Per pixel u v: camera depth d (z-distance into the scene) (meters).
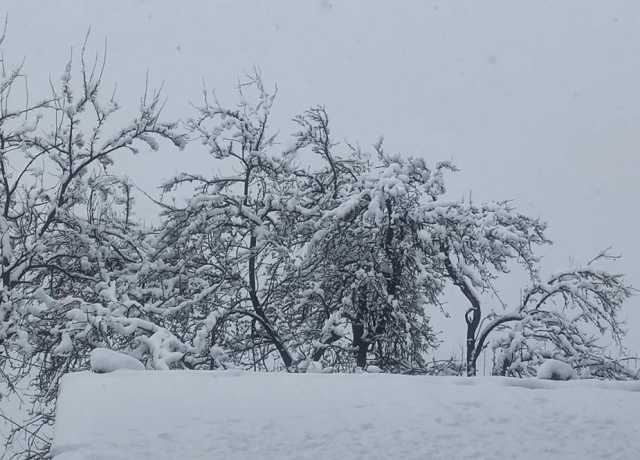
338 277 22.41
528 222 22.36
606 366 22.14
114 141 22.17
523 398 9.61
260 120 23.06
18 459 19.52
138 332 18.34
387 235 22.06
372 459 7.17
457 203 21.83
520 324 22.30
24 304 19.75
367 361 21.92
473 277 22.33
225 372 10.58
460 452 7.46
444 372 22.50
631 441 7.99
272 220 22.84
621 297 22.83
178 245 21.61
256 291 22.45
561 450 7.64
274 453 7.24
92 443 7.15
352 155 24.77
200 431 7.77
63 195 22.23
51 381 19.72
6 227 20.69
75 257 21.75
